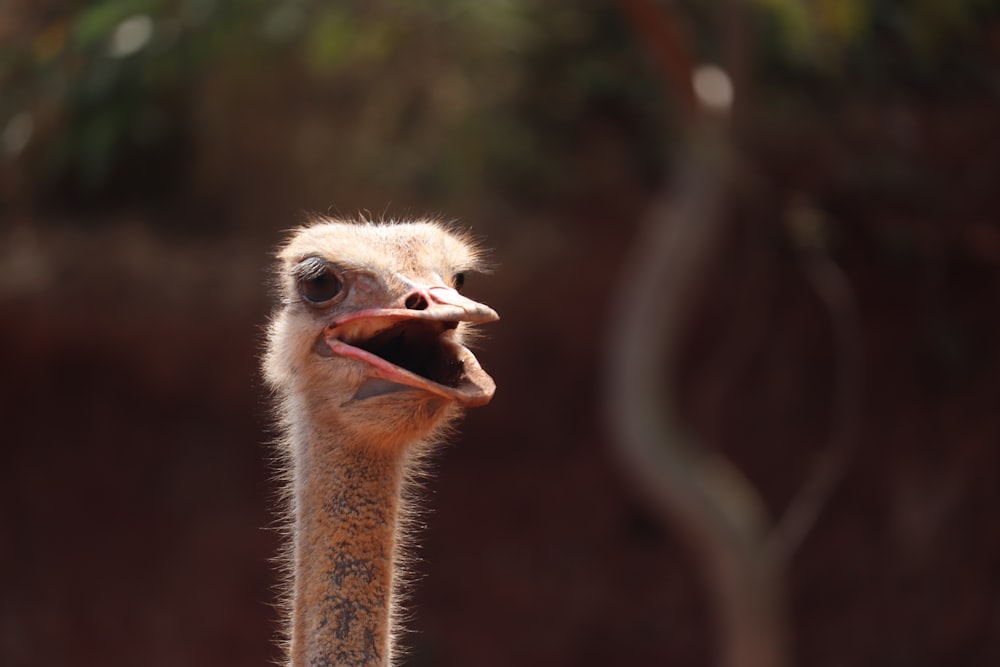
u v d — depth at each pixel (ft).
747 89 91.45
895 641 131.75
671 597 143.43
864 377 130.11
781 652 99.71
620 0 84.28
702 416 135.03
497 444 146.20
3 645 142.41
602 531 146.00
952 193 109.81
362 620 39.83
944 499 130.11
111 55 81.30
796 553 134.51
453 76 100.73
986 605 129.80
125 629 142.61
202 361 135.13
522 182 112.78
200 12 80.18
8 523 144.56
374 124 104.53
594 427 143.23
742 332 130.52
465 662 142.51
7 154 94.32
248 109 109.91
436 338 38.11
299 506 40.73
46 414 143.02
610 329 123.85
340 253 38.88
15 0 85.30
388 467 40.45
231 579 143.33
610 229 118.32
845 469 132.77
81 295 127.03
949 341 122.01
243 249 120.47
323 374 39.17
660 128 109.70
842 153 107.14
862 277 122.62
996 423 128.77
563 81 104.42
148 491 144.77
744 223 126.21
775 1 81.30
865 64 92.79
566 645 143.33
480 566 145.69
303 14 81.97
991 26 92.17
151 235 122.42
